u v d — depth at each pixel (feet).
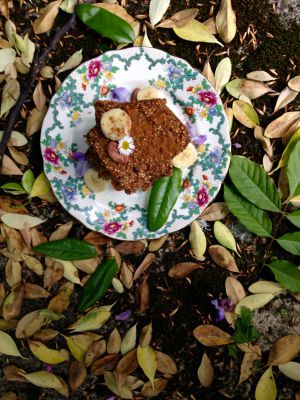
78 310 1.37
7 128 1.34
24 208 1.39
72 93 1.31
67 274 1.41
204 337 1.44
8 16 1.34
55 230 1.42
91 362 1.45
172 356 1.48
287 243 1.36
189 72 1.32
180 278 1.44
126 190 1.32
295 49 1.38
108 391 1.49
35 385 1.49
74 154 1.34
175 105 1.37
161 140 1.29
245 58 1.39
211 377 1.47
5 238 1.40
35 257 1.43
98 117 1.26
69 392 1.49
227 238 1.41
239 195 1.36
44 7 1.35
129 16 1.34
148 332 1.44
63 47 1.36
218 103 1.33
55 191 1.34
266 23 1.37
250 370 1.46
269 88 1.39
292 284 1.36
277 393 1.49
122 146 1.25
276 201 1.33
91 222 1.37
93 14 1.30
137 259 1.44
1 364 1.48
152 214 1.33
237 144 1.41
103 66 1.31
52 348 1.47
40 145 1.33
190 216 1.38
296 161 1.33
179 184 1.34
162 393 1.50
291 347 1.44
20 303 1.42
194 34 1.34
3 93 1.33
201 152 1.36
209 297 1.46
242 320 1.42
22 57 1.34
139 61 1.32
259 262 1.45
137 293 1.45
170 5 1.36
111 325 1.47
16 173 1.37
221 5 1.34
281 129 1.38
